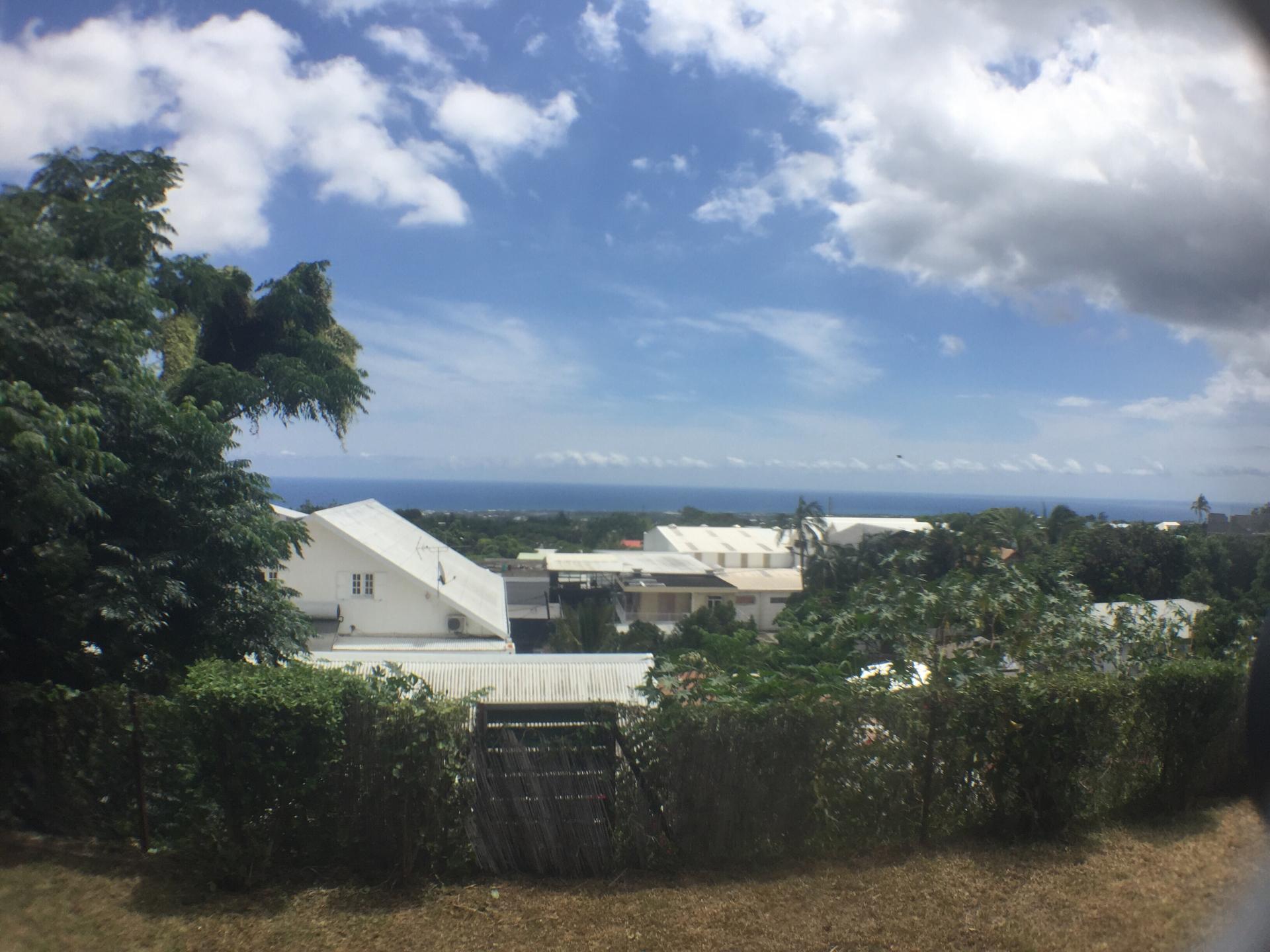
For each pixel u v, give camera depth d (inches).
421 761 198.7
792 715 214.8
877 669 267.9
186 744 202.8
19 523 217.0
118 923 174.6
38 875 188.5
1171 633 301.3
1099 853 223.1
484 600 937.5
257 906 186.1
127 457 273.9
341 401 455.2
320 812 201.3
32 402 209.2
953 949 174.7
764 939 177.9
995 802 232.4
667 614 1588.3
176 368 398.3
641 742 211.2
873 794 223.0
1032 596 298.5
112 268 292.8
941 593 301.9
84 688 263.1
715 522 3730.3
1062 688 234.5
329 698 197.2
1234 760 276.7
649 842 209.2
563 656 522.9
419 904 189.6
